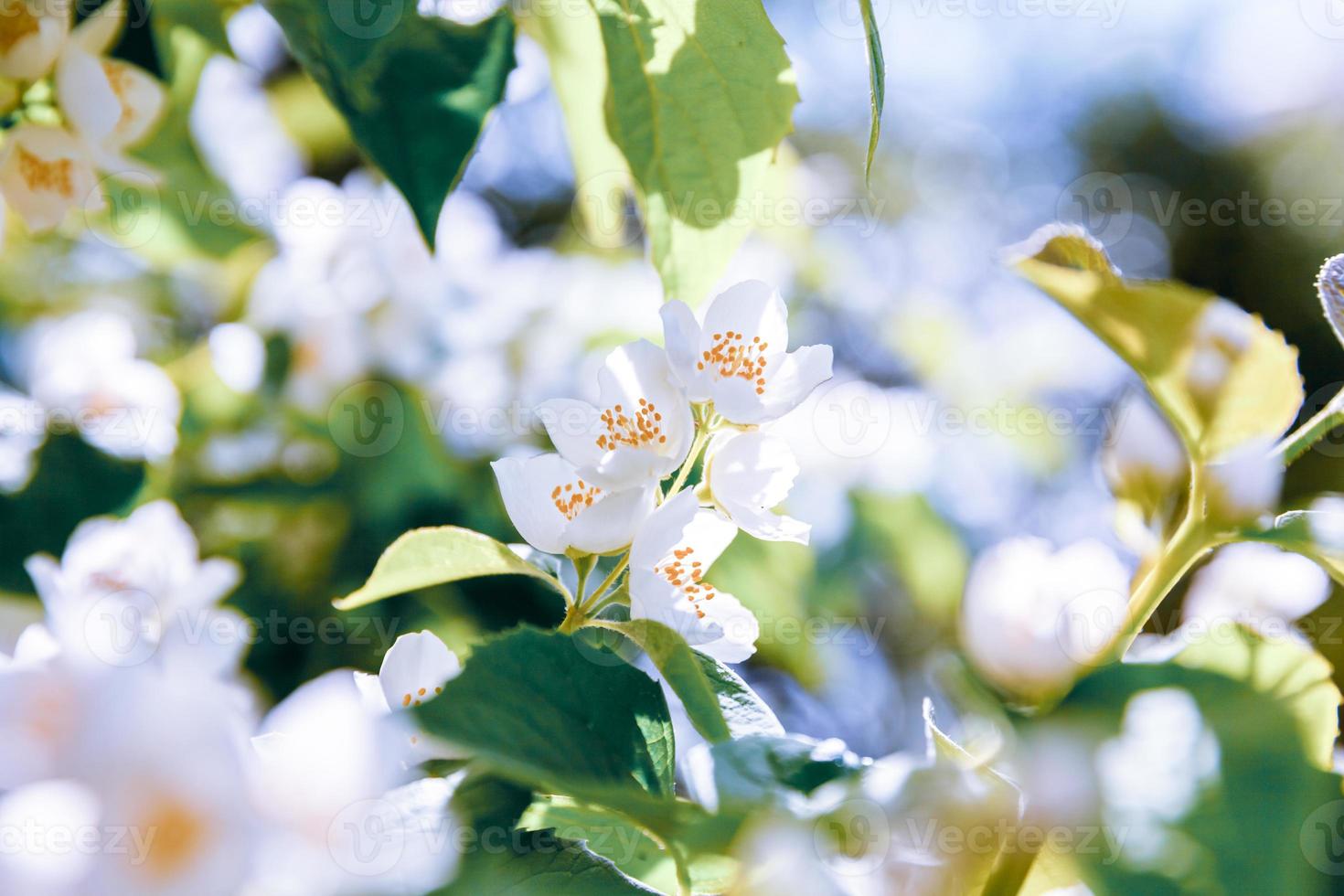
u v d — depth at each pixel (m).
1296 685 0.36
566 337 0.75
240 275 0.68
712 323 0.44
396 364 0.70
